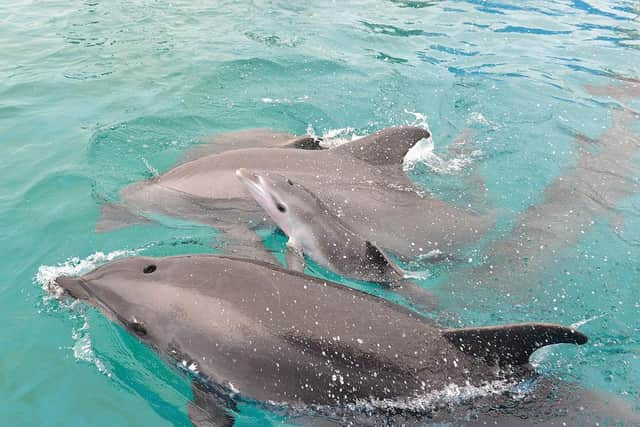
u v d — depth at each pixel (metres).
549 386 2.33
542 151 3.61
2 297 2.69
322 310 2.35
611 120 4.01
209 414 2.39
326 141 3.62
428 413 2.26
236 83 4.34
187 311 2.40
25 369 2.47
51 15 5.60
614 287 2.84
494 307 2.75
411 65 4.79
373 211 3.03
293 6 6.15
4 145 3.46
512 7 6.30
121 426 2.36
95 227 3.01
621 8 6.35
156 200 3.17
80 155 3.42
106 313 2.54
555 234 3.06
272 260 2.90
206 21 5.58
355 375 2.28
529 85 4.50
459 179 3.33
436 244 2.98
